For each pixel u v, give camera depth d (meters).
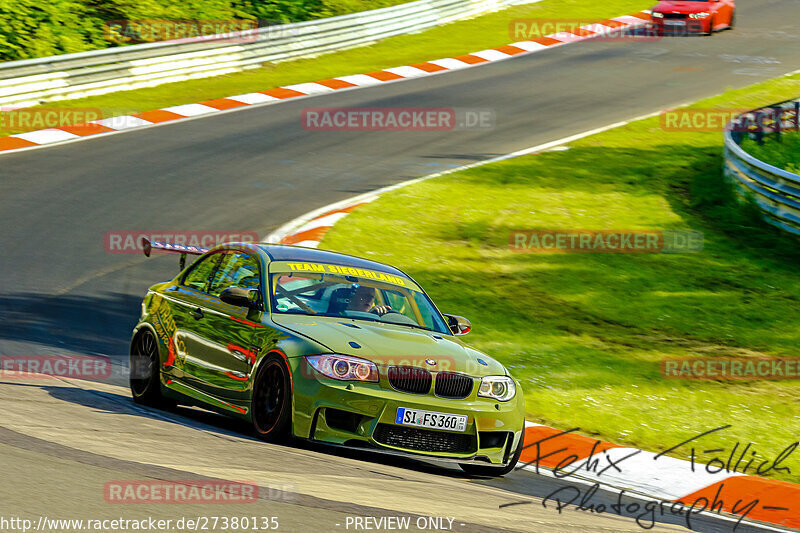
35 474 13.52
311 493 14.43
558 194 50.88
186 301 22.09
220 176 50.19
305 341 18.66
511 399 19.64
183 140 56.81
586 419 25.86
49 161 50.53
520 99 71.06
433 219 45.75
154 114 62.12
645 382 29.47
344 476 16.25
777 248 44.84
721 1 97.81
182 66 71.62
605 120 66.12
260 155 54.81
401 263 39.59
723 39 94.69
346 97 69.56
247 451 17.17
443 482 17.88
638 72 80.44
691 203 50.62
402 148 58.28
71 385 23.42
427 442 18.56
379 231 43.06
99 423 18.14
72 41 73.31
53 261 36.59
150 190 46.91
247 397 19.38
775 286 40.22
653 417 26.48
